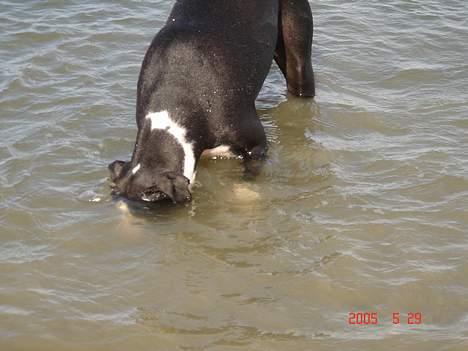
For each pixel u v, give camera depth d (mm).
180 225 7703
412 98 9805
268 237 7570
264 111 9625
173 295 6867
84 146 8820
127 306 6750
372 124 9312
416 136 9055
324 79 10195
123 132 9070
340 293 6879
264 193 8188
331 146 8945
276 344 6332
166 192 7578
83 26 11195
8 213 7785
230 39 8180
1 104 9484
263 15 8469
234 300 6809
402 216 7789
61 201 7984
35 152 8680
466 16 11633
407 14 11695
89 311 6684
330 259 7258
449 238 7488
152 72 7992
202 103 7945
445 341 6328
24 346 6332
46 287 6941
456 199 7996
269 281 7020
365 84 10117
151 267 7191
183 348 6301
